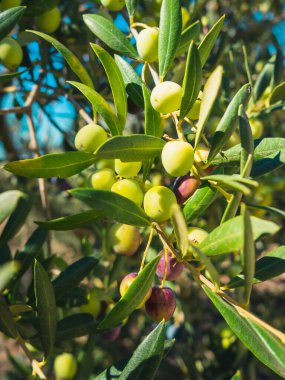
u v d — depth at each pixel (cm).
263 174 23
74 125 42
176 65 40
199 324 60
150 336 22
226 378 44
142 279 20
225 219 19
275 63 38
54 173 21
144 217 20
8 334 27
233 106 21
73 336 29
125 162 21
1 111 35
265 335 19
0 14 25
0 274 29
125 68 25
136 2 27
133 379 22
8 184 55
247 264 17
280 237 58
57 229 23
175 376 52
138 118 47
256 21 62
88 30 36
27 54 38
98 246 49
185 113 21
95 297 34
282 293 75
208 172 23
